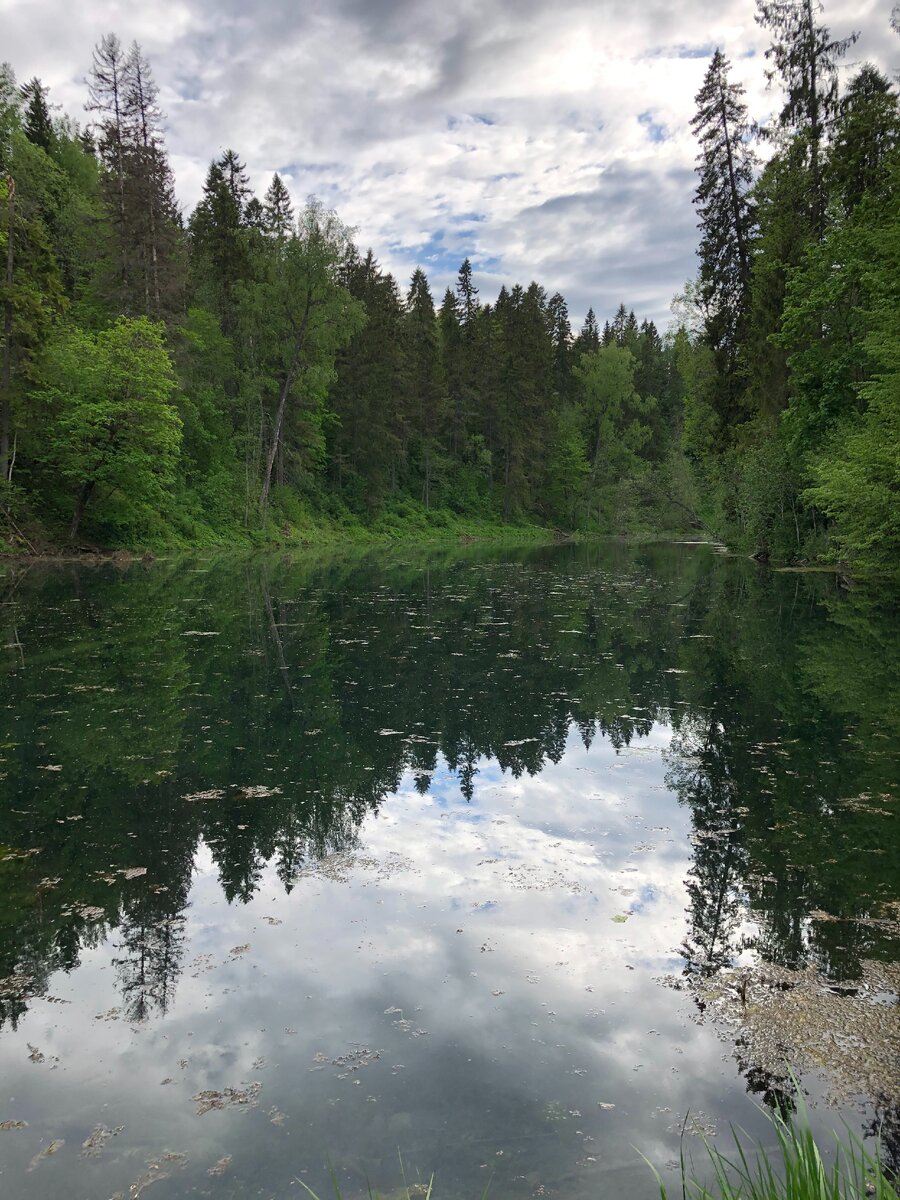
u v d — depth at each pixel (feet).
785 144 70.28
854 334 58.34
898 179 47.65
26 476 80.43
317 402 130.82
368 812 17.76
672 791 19.10
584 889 14.10
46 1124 8.36
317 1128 8.25
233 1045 9.72
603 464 201.87
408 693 28.71
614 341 205.57
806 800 18.34
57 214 98.37
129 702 26.68
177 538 98.73
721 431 86.74
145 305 95.25
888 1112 8.37
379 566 89.40
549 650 37.50
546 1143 7.98
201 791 18.83
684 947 12.07
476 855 15.58
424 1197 7.22
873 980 11.09
